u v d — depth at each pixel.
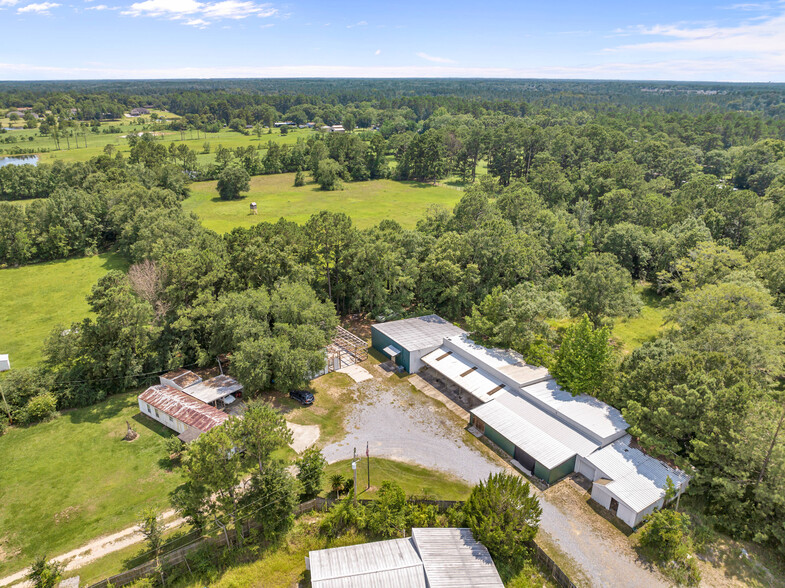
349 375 65.62
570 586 34.94
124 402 60.31
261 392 61.50
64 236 106.94
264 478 40.69
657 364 49.66
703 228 93.69
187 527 41.06
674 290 88.25
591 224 116.06
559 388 56.38
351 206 159.00
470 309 80.44
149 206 112.38
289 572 37.56
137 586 35.00
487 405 54.59
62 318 82.56
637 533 40.78
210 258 70.56
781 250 75.44
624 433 48.94
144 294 68.81
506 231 83.75
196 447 38.06
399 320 75.31
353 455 49.31
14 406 56.78
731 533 40.62
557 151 177.25
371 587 33.22
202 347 68.25
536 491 45.38
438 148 195.12
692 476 43.16
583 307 68.31
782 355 55.59
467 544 37.12
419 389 62.56
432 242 84.88
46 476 47.53
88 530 41.16
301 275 73.06
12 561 38.31
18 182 143.88
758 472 41.34
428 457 49.94
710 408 42.66
